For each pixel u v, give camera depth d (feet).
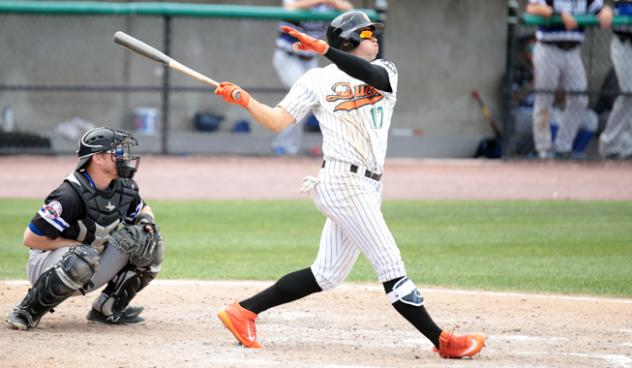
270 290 54.60
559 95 164.35
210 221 110.22
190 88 166.50
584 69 166.30
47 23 197.77
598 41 181.47
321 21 154.10
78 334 57.16
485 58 213.05
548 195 133.28
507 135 169.17
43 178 142.10
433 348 55.16
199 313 65.21
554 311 67.26
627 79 163.73
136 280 59.67
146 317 63.57
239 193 131.75
